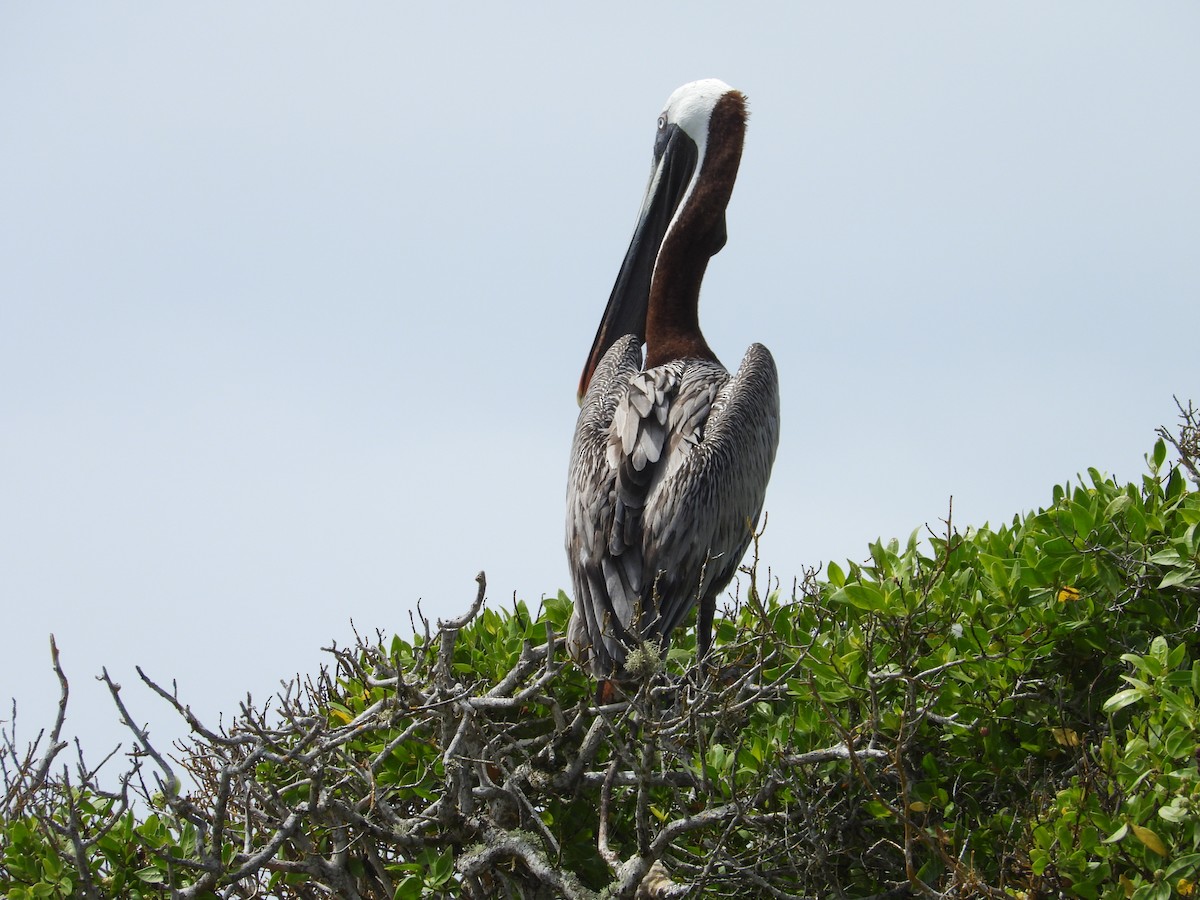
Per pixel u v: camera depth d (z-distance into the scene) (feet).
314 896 35.68
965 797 34.78
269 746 32.27
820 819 32.89
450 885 34.58
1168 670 30.60
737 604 38.91
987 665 34.60
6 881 34.55
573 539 43.52
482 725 36.52
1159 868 27.27
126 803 34.42
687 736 32.63
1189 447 38.93
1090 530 35.70
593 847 35.50
